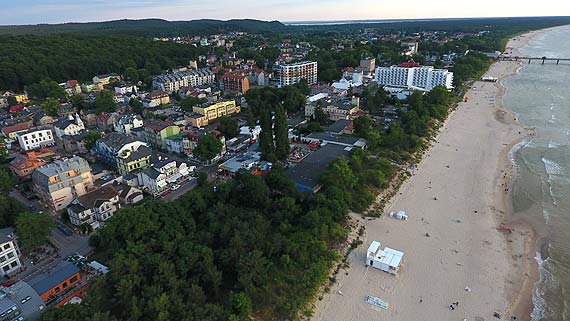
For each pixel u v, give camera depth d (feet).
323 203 403.95
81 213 399.44
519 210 449.89
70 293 298.56
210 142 551.18
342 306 310.45
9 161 582.76
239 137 639.35
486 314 302.25
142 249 316.81
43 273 314.76
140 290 286.05
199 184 483.92
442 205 457.68
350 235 392.06
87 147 611.06
